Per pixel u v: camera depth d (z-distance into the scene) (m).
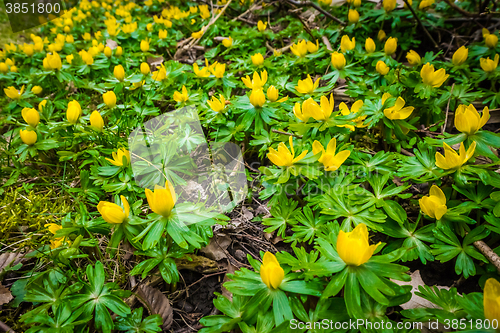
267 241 0.35
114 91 0.50
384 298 0.21
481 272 0.27
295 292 0.24
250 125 0.40
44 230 0.36
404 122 0.36
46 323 0.24
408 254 0.28
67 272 0.29
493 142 0.30
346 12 0.65
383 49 0.53
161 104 0.51
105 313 0.25
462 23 0.61
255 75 0.42
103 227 0.29
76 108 0.40
